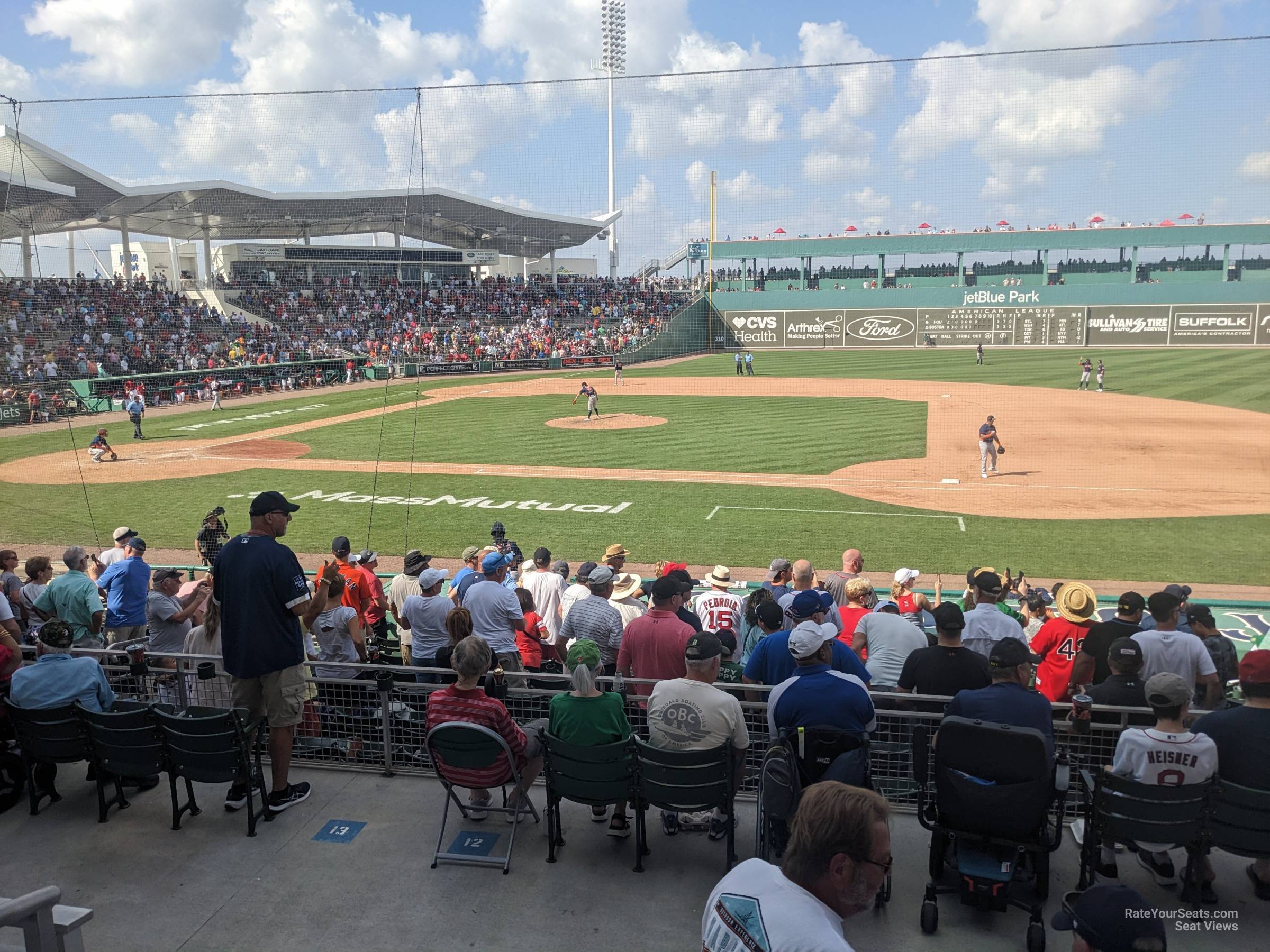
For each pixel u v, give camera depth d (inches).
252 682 211.2
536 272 2711.6
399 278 1610.5
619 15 2549.2
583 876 185.3
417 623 289.1
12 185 1277.1
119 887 182.1
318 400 1503.4
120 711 220.5
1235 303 2039.9
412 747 236.4
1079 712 192.1
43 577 353.1
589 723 185.5
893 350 2247.8
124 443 1072.8
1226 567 548.4
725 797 182.9
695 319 2321.6
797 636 176.4
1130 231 2192.4
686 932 166.2
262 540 207.3
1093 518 671.8
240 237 2194.9
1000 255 2453.2
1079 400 1350.9
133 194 1576.0
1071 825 202.8
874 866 92.4
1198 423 1131.9
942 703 207.6
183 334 1619.1
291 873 186.7
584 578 330.0
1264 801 163.8
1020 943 163.8
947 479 817.5
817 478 828.0
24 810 215.5
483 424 1190.9
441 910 173.9
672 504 727.7
